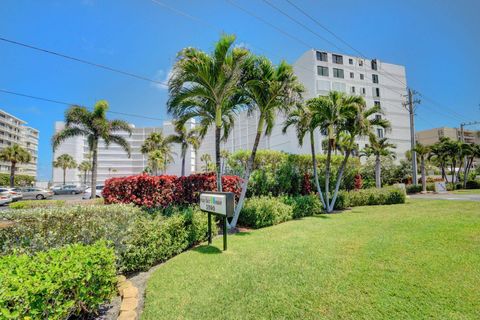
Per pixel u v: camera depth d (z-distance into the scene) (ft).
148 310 9.18
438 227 21.93
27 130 276.41
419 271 12.08
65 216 12.98
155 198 22.72
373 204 43.27
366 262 13.47
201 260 14.37
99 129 58.08
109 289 9.68
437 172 136.98
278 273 12.24
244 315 8.75
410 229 21.48
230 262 13.96
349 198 40.86
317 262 13.65
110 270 9.80
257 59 23.67
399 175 98.84
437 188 76.89
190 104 24.81
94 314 9.37
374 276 11.61
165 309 9.23
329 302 9.41
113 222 13.74
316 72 122.42
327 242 17.88
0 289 6.51
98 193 86.63
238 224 26.45
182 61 20.52
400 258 13.96
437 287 10.36
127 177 23.99
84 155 242.37
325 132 38.68
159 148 141.79
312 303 9.38
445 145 92.68
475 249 15.40
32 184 208.95
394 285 10.62
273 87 23.61
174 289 10.79
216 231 20.95
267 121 27.27
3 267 8.04
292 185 38.22
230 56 21.45
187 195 24.81
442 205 39.52
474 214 29.32
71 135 57.72
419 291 10.06
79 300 8.37
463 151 90.94
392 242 17.33
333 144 36.94
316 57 123.85
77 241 12.84
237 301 9.69
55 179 232.53
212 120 27.84
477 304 9.04
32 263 8.39
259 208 25.12
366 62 134.00
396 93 139.23
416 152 83.71
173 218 17.13
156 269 13.76
